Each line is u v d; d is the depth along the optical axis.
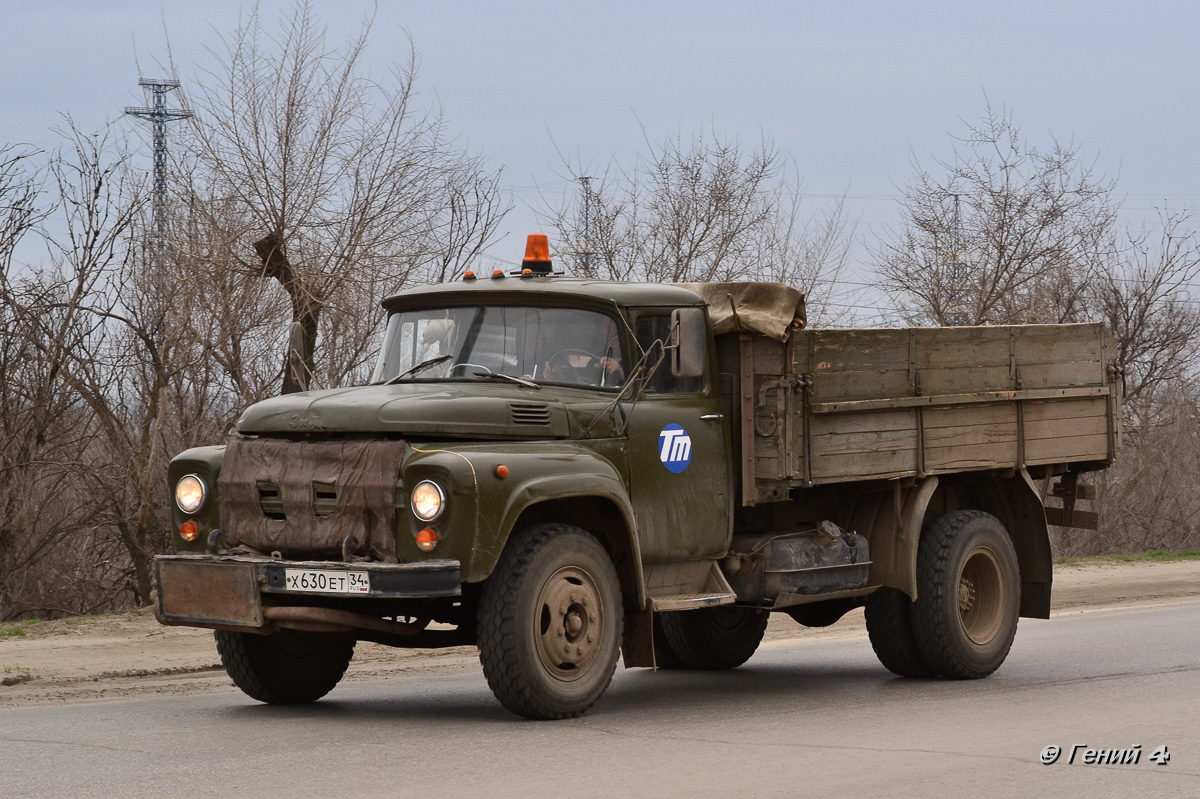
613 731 11.28
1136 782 9.41
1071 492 17.12
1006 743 10.84
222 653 12.66
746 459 13.59
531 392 12.29
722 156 33.19
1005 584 15.61
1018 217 38.72
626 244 32.44
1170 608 23.55
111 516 25.81
